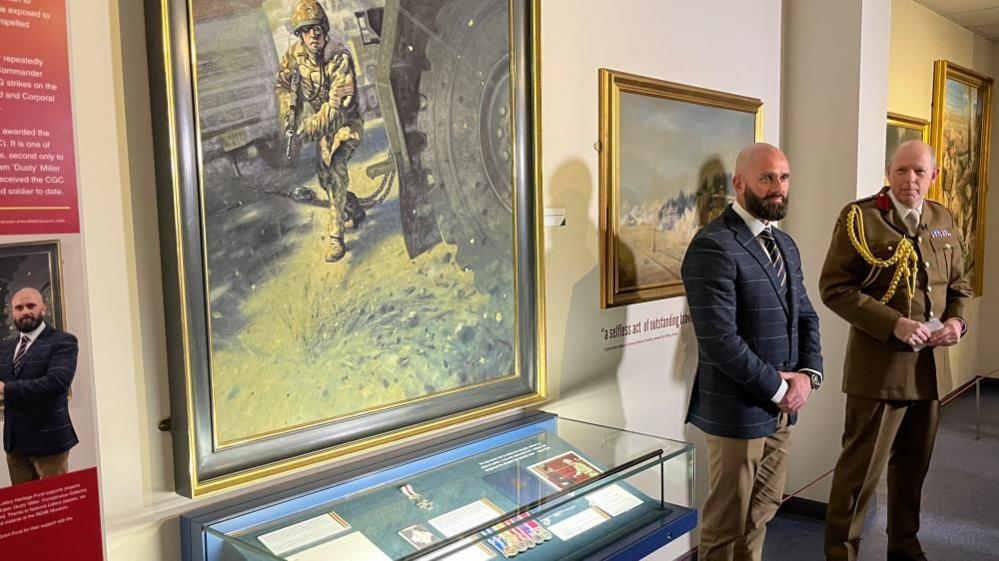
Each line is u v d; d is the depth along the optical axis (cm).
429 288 209
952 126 600
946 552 350
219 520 165
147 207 160
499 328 229
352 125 188
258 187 170
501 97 226
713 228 262
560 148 259
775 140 393
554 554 186
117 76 155
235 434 169
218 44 162
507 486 199
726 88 349
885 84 401
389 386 200
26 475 143
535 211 236
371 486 194
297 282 179
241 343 169
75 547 149
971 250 652
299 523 174
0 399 139
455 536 171
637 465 210
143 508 162
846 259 312
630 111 285
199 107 160
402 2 197
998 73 674
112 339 156
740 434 259
